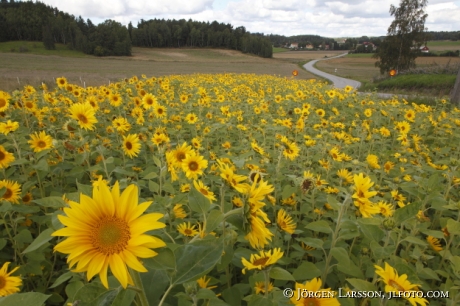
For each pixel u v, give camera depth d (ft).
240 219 5.73
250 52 369.71
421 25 158.92
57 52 298.76
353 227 8.41
